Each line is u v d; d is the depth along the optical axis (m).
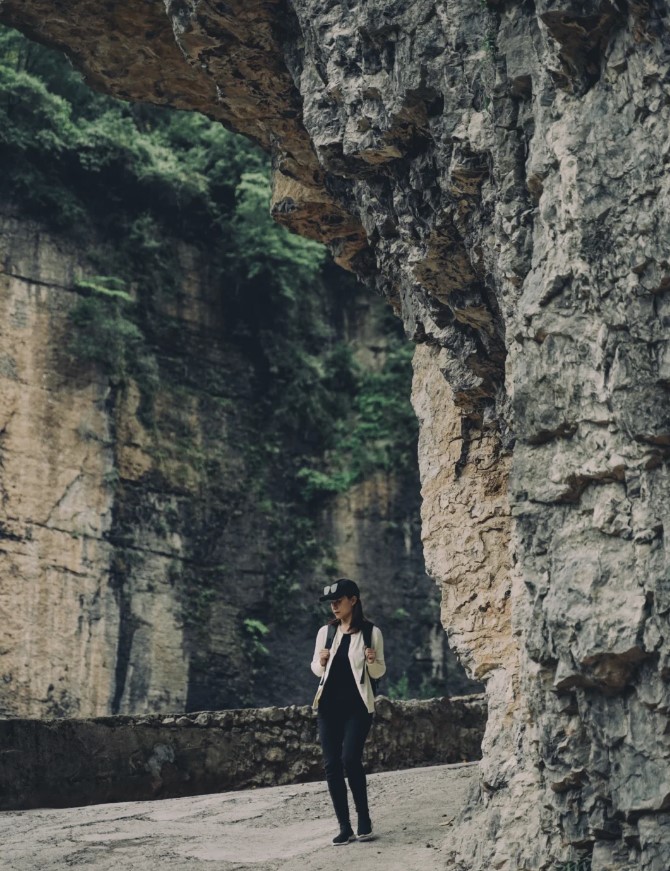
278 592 31.58
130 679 28.69
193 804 9.70
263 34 7.79
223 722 11.52
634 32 5.30
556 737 5.54
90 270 30.31
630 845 5.31
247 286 33.03
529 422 5.79
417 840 7.02
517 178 6.11
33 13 9.23
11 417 28.19
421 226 7.17
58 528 28.28
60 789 10.49
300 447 33.16
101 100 31.20
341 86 7.03
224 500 31.45
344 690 7.27
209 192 32.62
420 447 8.55
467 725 13.19
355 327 34.62
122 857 7.56
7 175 29.39
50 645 27.56
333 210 9.12
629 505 5.39
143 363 30.59
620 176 5.44
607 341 5.47
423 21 6.51
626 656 5.25
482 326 7.37
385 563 32.66
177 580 30.09
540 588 5.64
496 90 6.17
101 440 29.45
